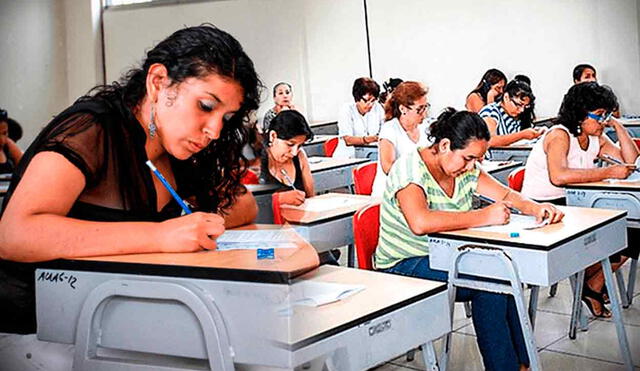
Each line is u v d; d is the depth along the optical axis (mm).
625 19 4711
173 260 1161
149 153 1371
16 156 1907
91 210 1306
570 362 2740
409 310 1399
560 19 4938
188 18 4688
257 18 5453
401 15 5523
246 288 1075
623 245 2615
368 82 5191
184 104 1271
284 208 3006
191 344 1123
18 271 1274
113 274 1165
